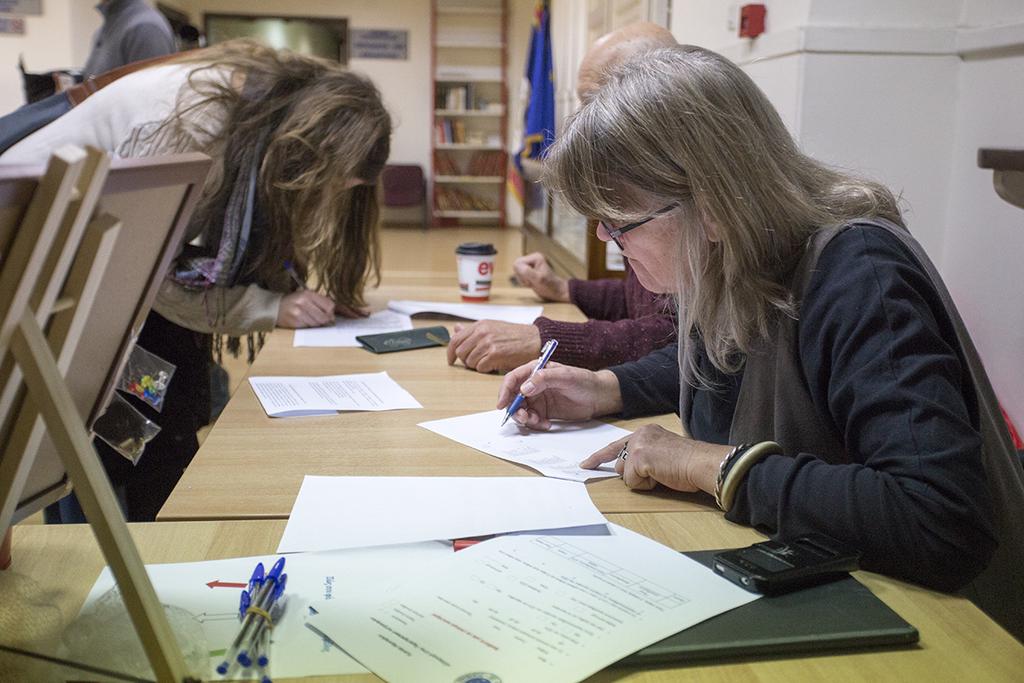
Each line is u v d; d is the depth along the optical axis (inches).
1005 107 76.9
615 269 107.1
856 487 36.1
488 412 58.1
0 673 26.6
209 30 425.7
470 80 436.8
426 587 32.9
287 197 77.5
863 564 35.9
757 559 34.2
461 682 27.0
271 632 30.0
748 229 40.8
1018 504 43.4
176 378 81.4
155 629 24.5
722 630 30.2
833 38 84.2
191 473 45.6
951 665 29.0
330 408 57.6
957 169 85.0
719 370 47.9
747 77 43.0
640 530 39.6
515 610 31.3
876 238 41.4
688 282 42.9
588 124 41.8
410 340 76.8
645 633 29.8
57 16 314.2
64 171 20.9
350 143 76.4
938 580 34.5
